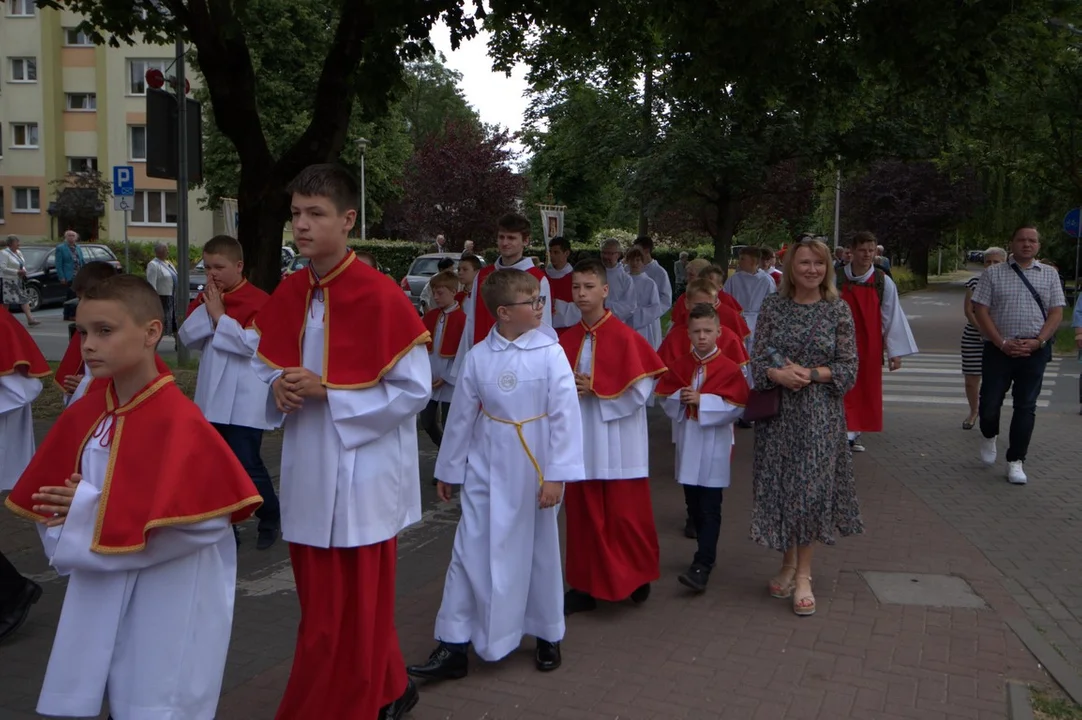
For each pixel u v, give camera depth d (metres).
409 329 3.24
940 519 6.71
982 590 5.26
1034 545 6.12
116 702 2.71
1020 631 4.65
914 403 12.48
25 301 20.44
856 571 5.59
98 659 2.67
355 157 35.88
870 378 8.31
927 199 38.84
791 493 4.81
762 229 32.66
